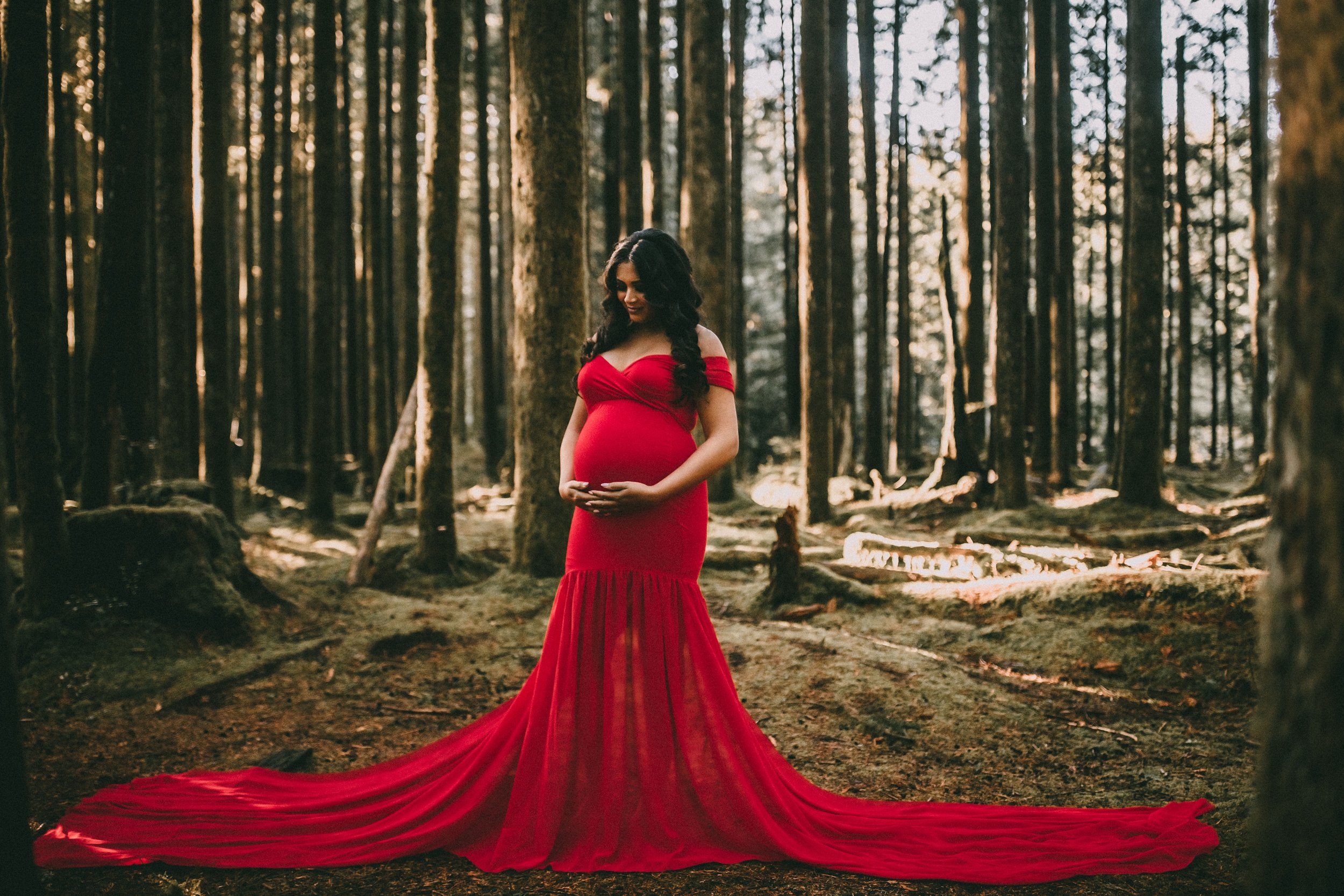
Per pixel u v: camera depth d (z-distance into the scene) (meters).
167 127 6.51
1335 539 0.91
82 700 3.64
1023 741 3.26
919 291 23.05
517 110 5.66
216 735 3.36
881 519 9.95
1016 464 8.91
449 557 6.23
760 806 2.27
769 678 3.96
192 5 6.53
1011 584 4.85
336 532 8.10
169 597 4.28
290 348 13.03
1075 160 19.34
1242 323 22.00
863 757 3.14
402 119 10.36
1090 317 19.09
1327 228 0.92
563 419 5.72
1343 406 0.90
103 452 4.79
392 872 2.16
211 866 2.18
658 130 10.77
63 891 2.05
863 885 2.08
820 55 8.79
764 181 28.25
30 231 3.86
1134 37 8.28
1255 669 3.68
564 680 2.32
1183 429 17.00
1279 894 0.98
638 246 2.44
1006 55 8.73
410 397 6.42
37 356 3.95
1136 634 4.07
